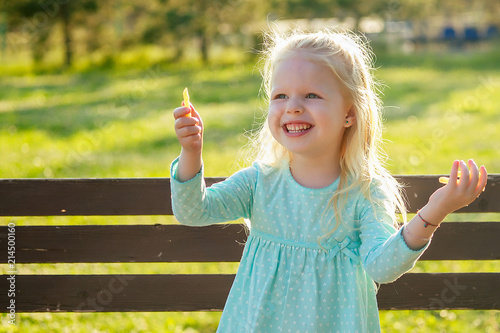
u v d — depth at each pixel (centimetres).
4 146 861
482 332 344
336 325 196
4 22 2211
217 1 2223
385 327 347
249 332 199
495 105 1183
